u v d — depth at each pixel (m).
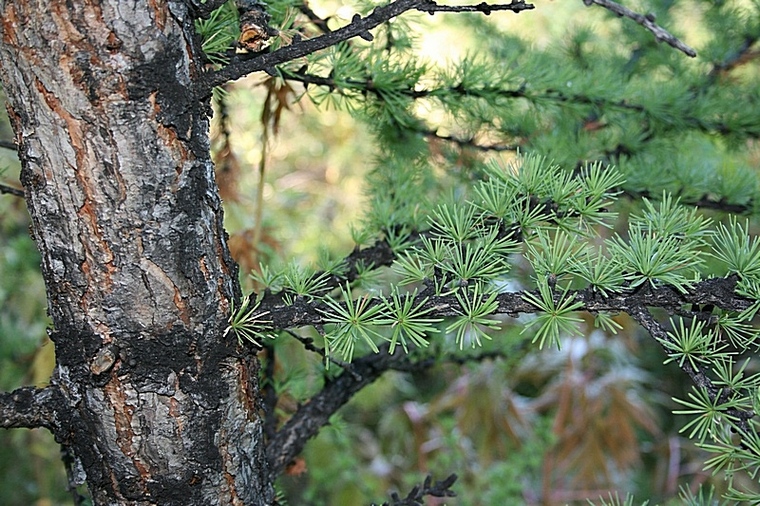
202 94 1.41
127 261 1.41
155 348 1.43
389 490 3.09
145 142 1.39
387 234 1.70
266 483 1.54
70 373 1.44
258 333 1.45
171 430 1.45
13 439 2.90
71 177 1.39
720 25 2.53
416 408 3.28
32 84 1.38
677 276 1.40
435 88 1.77
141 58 1.38
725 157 2.55
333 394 1.72
